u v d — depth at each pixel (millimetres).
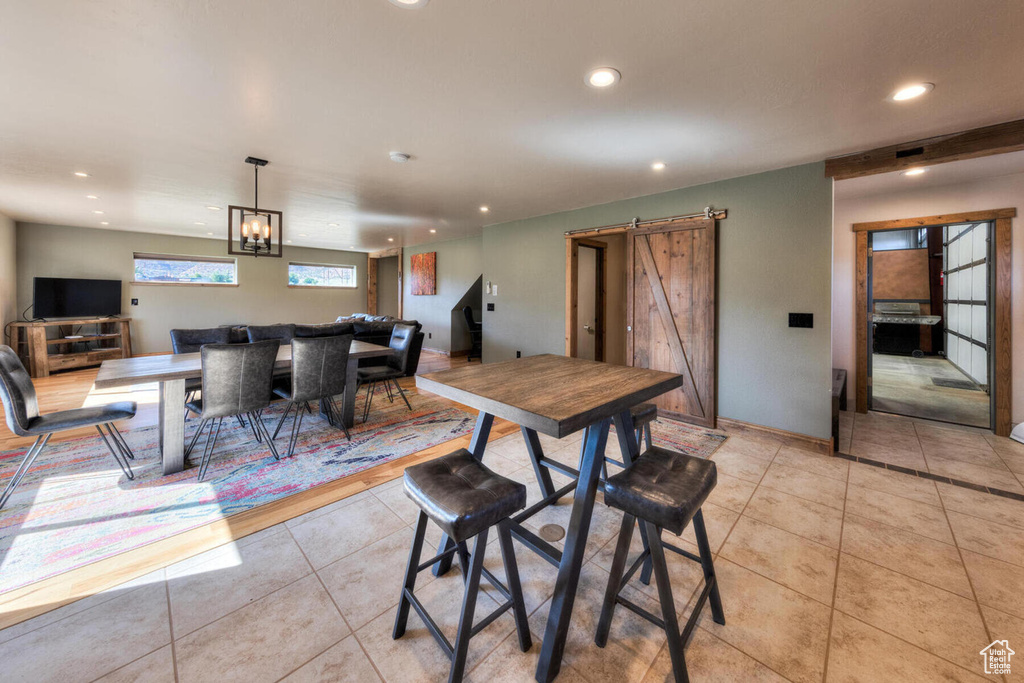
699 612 1380
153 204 4926
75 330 6547
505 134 2701
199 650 1396
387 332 5465
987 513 2273
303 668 1336
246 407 2861
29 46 1746
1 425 3617
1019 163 3070
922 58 1805
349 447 3285
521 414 1285
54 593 1648
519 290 5559
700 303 3781
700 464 1501
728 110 2328
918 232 7707
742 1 1469
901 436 3500
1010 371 3410
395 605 1616
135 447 3197
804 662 1366
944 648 1415
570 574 1333
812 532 2107
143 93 2174
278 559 1883
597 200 4453
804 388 3256
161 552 1924
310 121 2521
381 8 1515
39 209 5234
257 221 3646
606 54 1811
